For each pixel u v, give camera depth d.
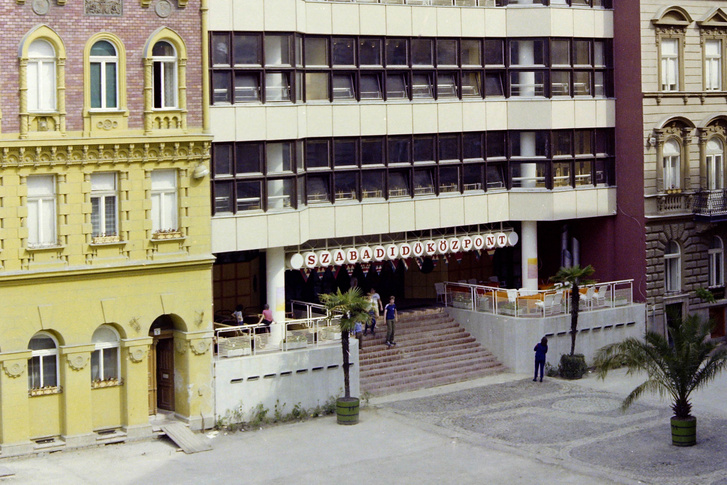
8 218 37.41
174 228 40.97
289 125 45.06
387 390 46.75
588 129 53.94
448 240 51.50
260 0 44.16
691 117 55.50
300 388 43.41
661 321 54.84
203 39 40.88
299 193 45.91
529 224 53.59
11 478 35.66
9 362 37.56
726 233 57.06
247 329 45.25
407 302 55.53
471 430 41.44
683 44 55.03
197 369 41.22
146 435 40.38
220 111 43.34
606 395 46.41
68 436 38.84
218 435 40.94
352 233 48.22
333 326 44.97
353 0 47.97
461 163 51.53
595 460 37.62
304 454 38.59
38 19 37.69
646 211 54.00
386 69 49.00
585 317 51.78
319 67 47.03
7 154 37.09
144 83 39.69
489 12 51.84
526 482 35.59
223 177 43.53
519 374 50.28
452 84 51.31
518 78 52.75
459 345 51.06
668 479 35.53
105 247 39.28
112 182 39.62
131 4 39.38
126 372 40.00
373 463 37.56
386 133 49.03
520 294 51.97
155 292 40.31
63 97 38.12
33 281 37.84
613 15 54.25
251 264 50.09
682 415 39.28
